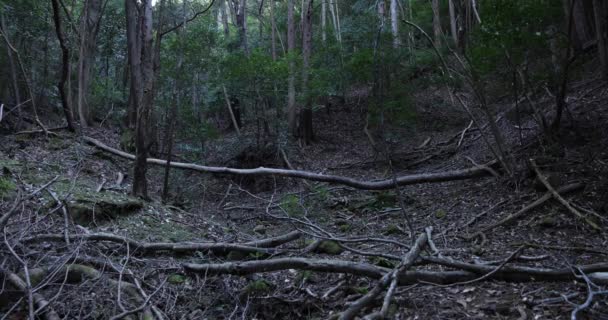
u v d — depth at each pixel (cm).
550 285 429
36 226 519
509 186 828
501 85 903
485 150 1111
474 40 920
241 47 1842
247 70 1255
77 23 1602
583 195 697
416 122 1391
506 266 448
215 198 1111
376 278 447
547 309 378
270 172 1021
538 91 1062
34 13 1347
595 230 605
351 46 1714
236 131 1593
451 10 1866
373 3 2253
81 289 413
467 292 429
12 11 1281
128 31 912
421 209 865
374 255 516
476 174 923
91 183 865
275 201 1016
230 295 457
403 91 1280
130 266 510
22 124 1290
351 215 888
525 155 897
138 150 819
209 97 1584
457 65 1158
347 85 1639
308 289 464
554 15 806
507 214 731
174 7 1353
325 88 1488
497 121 1248
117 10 1925
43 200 647
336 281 489
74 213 632
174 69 1106
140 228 684
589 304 349
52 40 1513
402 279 439
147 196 829
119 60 2088
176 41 1101
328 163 1345
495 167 912
